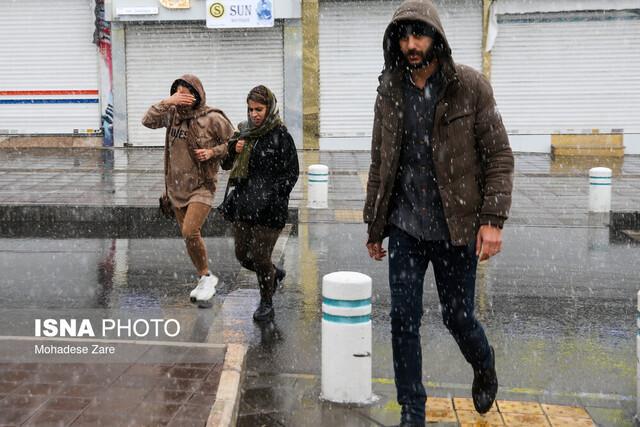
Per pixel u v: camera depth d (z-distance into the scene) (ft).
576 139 74.64
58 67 77.46
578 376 17.28
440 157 12.76
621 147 73.31
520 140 75.41
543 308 23.22
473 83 12.75
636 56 73.61
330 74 76.59
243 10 74.13
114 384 15.08
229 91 77.25
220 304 23.30
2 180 51.72
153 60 77.00
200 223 22.17
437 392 16.01
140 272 27.86
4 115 78.23
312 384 16.31
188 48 76.74
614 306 23.44
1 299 23.85
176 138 21.83
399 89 12.98
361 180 55.11
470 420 14.29
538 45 74.18
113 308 22.79
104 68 76.95
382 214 13.46
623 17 73.05
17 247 32.65
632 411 15.03
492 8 73.36
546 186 51.85
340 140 77.20
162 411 13.67
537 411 14.82
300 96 76.43
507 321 21.84
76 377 15.47
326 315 15.28
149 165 61.93
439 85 12.73
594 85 74.33
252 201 20.24
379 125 13.67
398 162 13.14
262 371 17.39
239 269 28.40
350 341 15.14
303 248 32.50
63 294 24.50
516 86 74.90
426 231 13.01
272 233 20.54
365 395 15.30
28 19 77.05
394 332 13.17
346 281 15.10
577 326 21.38
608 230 36.81
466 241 12.84
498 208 12.52
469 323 13.43
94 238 35.01
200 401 14.19
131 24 76.48
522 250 32.14
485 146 12.82
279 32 76.07
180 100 21.11
